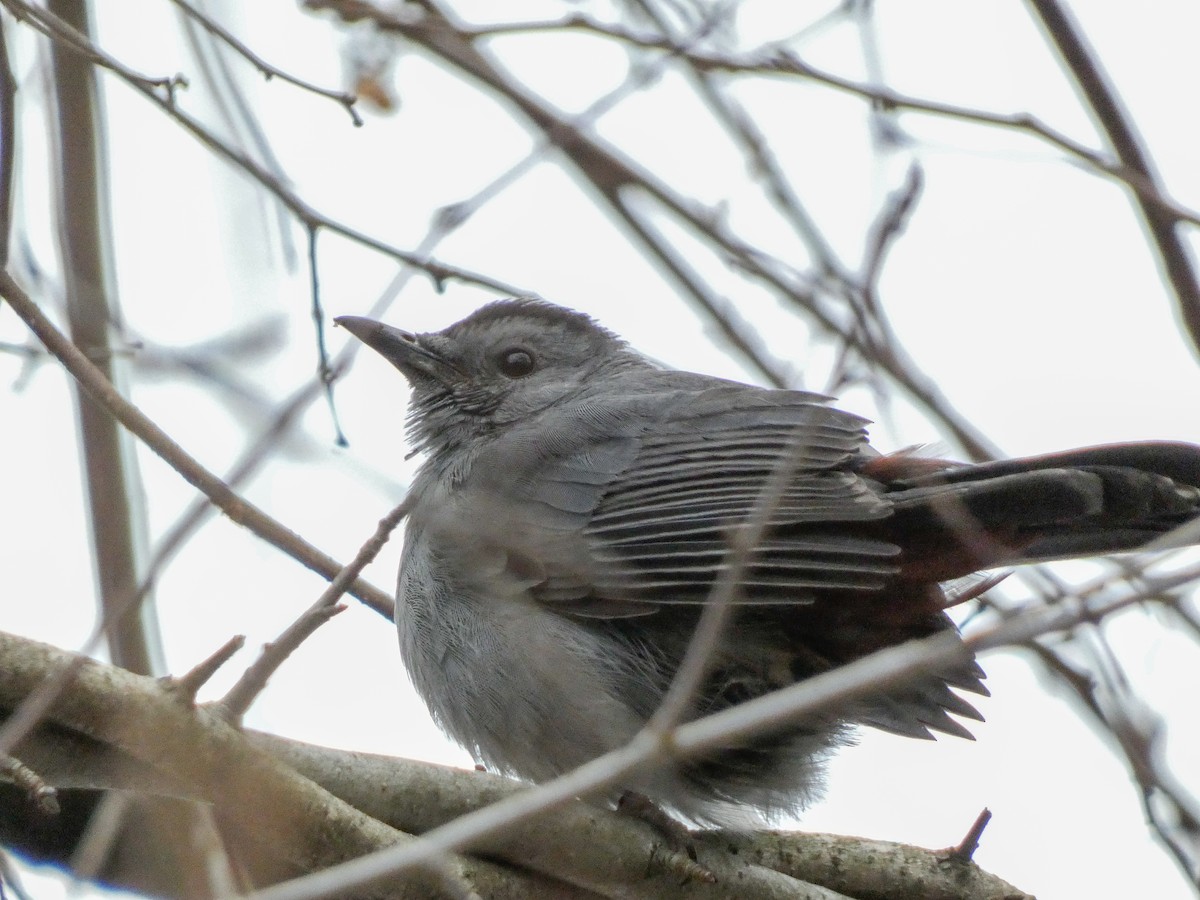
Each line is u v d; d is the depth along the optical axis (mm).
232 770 7488
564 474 10688
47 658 7332
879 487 9891
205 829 7730
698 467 10430
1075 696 10852
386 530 6988
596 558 10203
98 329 9930
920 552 9508
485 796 8375
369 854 7875
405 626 10727
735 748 9688
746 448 10438
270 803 7629
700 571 10062
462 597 10422
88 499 9531
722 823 10156
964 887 9852
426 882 8227
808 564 9391
